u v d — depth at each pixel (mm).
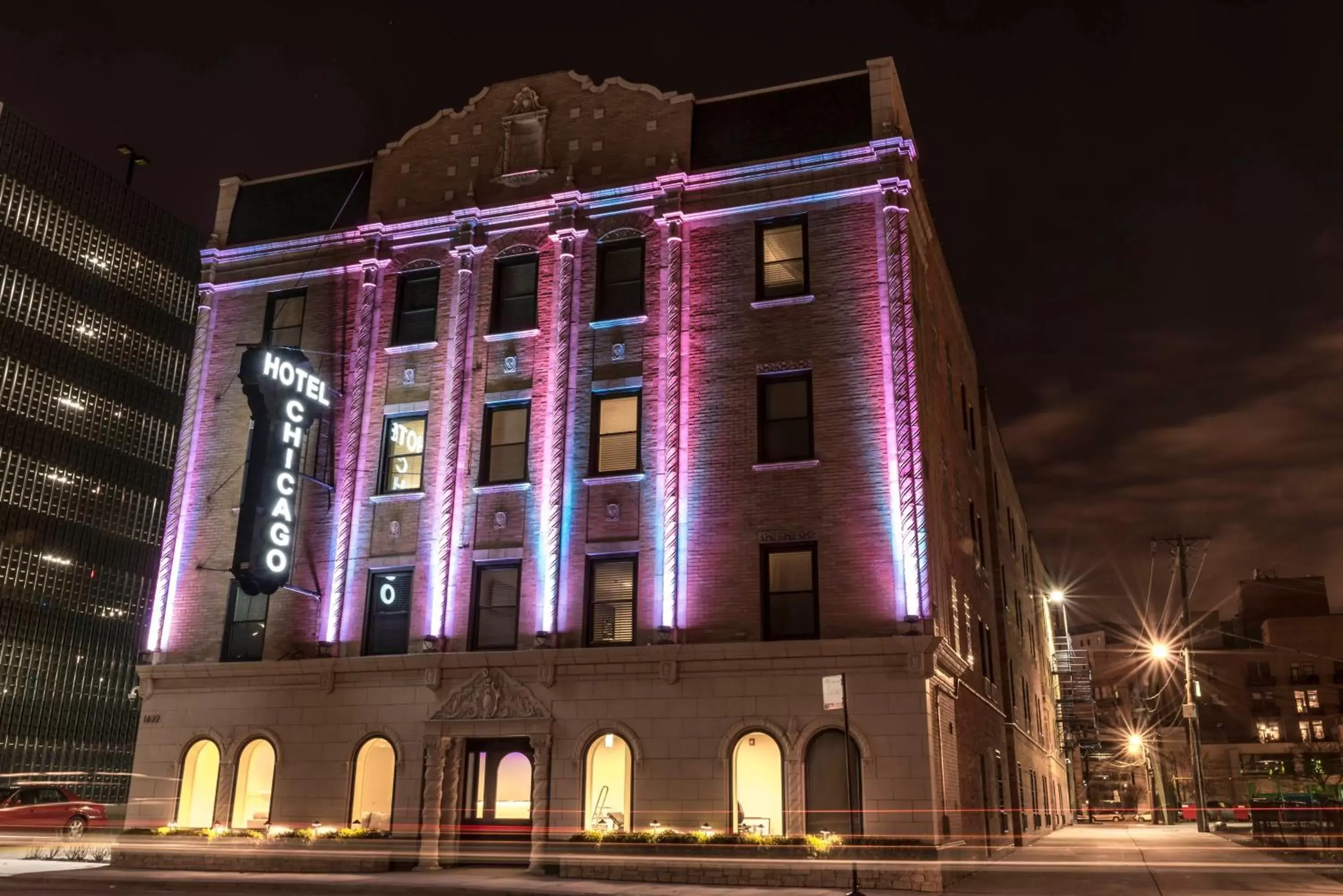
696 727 20484
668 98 24938
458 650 22594
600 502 22594
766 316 22656
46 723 56062
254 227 27844
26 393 57438
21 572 56062
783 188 23297
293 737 23047
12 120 58250
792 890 17484
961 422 30062
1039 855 30609
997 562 35219
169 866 21891
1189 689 55500
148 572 63625
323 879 18969
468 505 23531
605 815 20797
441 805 21562
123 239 64625
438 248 25766
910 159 23453
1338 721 108938
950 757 21453
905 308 21781
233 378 26484
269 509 22891
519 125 26094
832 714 19781
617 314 23938
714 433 22266
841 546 20828
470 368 24484
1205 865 26562
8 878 19188
